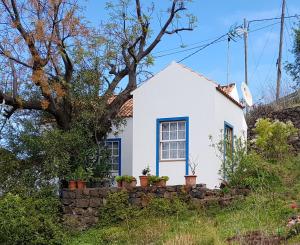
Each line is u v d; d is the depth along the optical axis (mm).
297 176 17656
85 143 18688
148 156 19016
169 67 19234
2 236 15000
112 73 20016
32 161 18656
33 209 16250
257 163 17266
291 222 12914
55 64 18625
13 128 19250
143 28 20047
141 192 16625
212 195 16141
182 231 13938
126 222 15906
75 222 16969
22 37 17922
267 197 15375
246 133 23375
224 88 23109
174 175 18562
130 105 22781
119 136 22469
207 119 18422
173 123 18969
